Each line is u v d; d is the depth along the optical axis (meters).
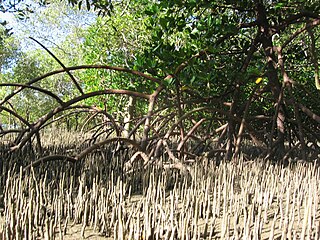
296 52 7.62
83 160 5.54
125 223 2.91
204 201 3.38
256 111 9.05
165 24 5.44
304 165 5.43
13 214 2.60
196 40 5.72
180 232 2.59
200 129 10.02
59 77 25.80
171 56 5.40
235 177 4.78
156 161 5.27
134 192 4.34
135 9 11.67
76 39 23.45
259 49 7.06
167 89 6.68
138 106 12.51
